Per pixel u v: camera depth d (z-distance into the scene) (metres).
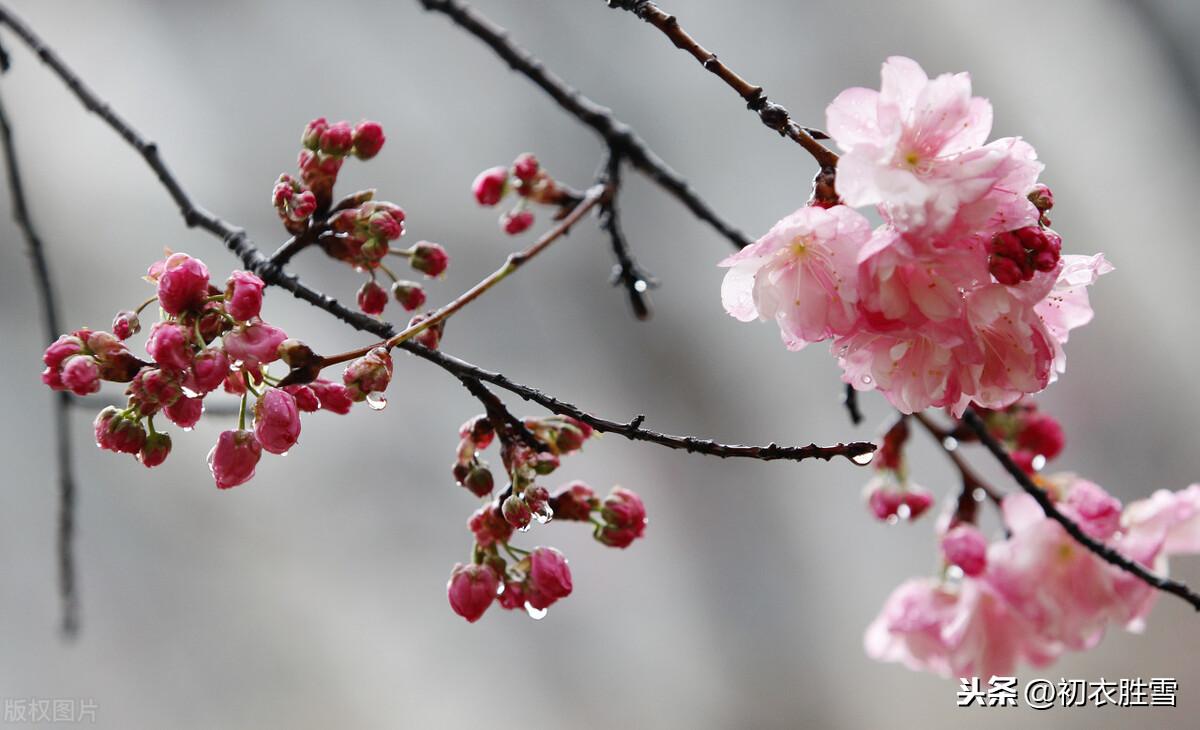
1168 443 3.94
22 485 3.00
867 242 1.34
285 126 3.38
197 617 3.06
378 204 1.40
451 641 3.23
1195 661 3.35
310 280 3.31
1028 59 4.05
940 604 1.52
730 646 3.44
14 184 1.51
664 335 3.63
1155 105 4.14
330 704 3.09
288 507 3.19
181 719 2.96
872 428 3.66
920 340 1.36
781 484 3.61
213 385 1.34
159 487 3.10
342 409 1.36
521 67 1.51
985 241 1.35
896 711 3.38
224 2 3.31
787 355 3.69
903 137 1.35
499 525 1.39
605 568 3.38
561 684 3.27
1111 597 1.47
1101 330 4.01
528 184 1.50
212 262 3.32
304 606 3.15
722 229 1.51
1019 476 1.45
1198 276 4.09
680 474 3.57
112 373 1.35
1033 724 3.23
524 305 3.54
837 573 3.56
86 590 2.96
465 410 3.41
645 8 1.37
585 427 1.40
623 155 1.51
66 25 3.17
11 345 3.07
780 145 3.68
